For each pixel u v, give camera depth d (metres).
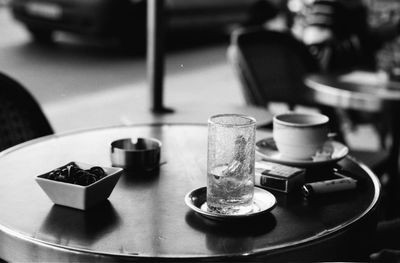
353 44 3.77
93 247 0.90
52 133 1.70
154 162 1.22
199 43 6.56
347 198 1.10
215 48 6.32
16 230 0.95
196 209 0.99
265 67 2.63
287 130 1.22
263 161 1.23
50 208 1.03
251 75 2.52
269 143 1.36
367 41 3.82
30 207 1.03
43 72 4.59
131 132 1.49
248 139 1.00
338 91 2.05
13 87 1.65
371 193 1.12
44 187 1.03
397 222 1.40
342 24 3.84
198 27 6.21
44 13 5.46
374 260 1.12
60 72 4.61
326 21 3.89
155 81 2.12
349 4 3.89
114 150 1.22
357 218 1.01
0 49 5.41
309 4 4.34
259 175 1.14
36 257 0.92
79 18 5.29
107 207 1.04
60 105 3.77
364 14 3.92
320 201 1.08
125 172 1.21
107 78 4.53
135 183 1.15
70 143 1.39
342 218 1.01
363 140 3.42
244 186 1.00
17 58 5.06
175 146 1.38
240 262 0.88
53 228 0.96
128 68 4.91
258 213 0.98
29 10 5.55
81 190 1.00
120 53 5.54
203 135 1.47
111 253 0.89
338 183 1.12
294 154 1.23
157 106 2.13
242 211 1.01
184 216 1.01
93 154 1.31
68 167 1.06
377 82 2.20
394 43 2.38
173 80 4.71
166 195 1.09
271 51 2.66
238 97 4.27
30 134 1.66
